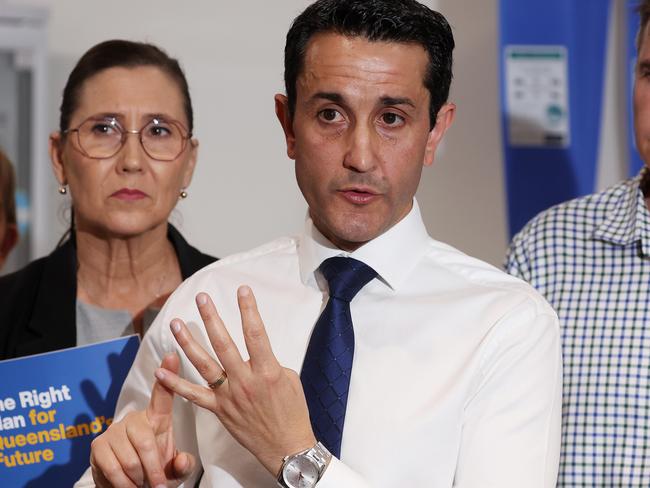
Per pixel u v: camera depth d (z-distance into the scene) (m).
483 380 2.40
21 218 5.12
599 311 3.24
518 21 5.01
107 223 3.21
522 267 3.38
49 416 2.92
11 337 3.26
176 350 2.59
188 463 2.29
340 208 2.34
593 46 5.05
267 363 2.18
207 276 2.71
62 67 5.87
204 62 5.96
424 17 2.34
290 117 2.47
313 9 2.37
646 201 3.32
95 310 3.30
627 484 3.10
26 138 5.14
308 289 2.62
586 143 5.04
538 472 2.31
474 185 6.02
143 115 3.22
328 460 2.21
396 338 2.48
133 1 5.91
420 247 2.60
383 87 2.28
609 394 3.17
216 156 5.97
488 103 6.01
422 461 2.35
